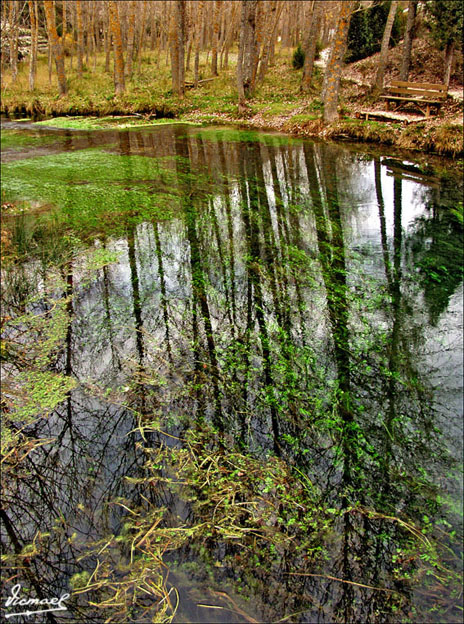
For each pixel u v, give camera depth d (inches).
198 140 515.2
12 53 952.3
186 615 82.4
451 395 139.7
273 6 716.0
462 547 96.8
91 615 82.8
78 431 124.4
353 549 95.5
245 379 144.7
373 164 392.8
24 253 225.3
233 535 96.7
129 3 1009.5
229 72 950.4
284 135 529.3
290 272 212.1
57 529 99.3
